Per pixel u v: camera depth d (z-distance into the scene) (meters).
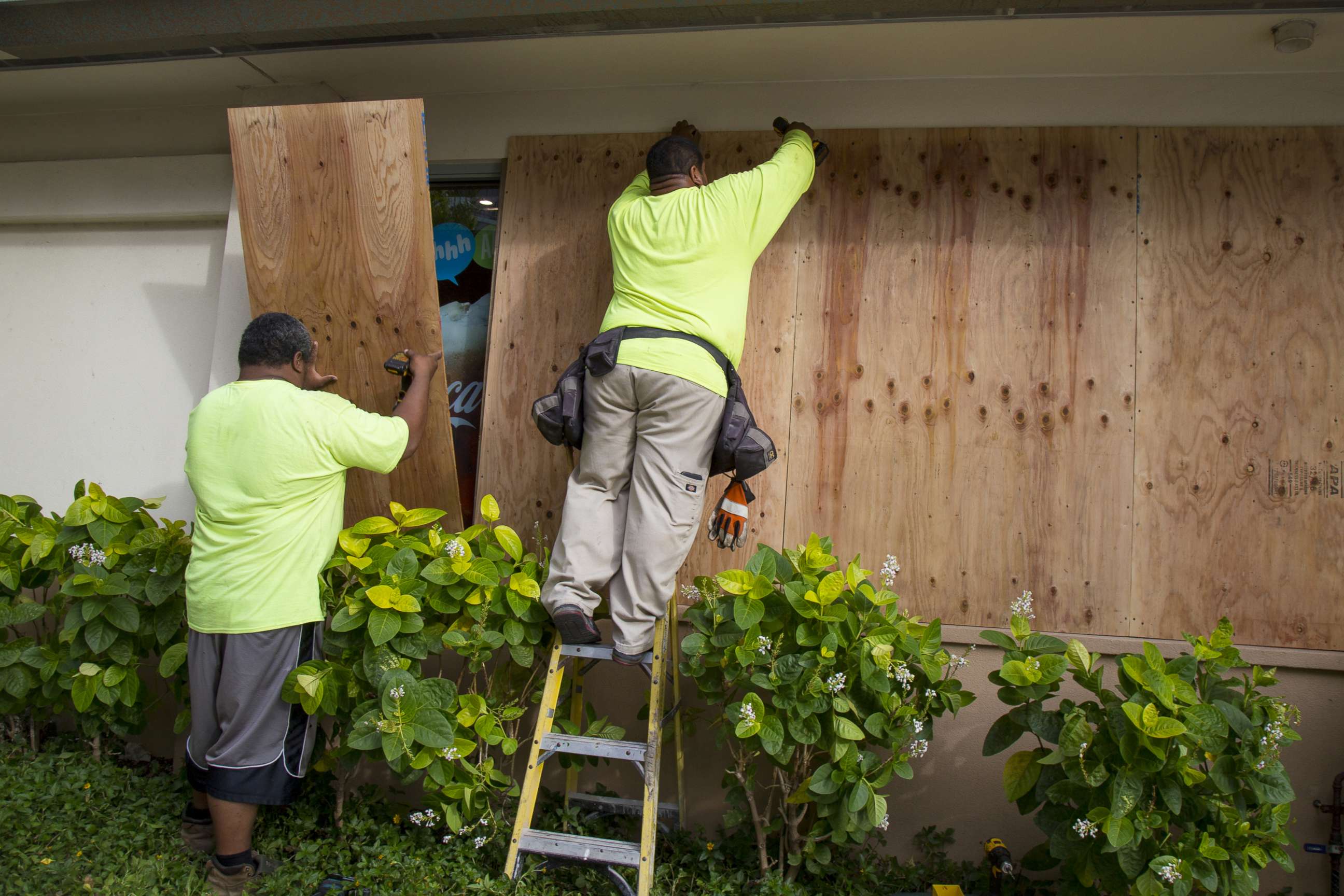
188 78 3.67
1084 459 3.08
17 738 3.35
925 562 3.14
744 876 2.84
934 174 3.22
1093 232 3.12
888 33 2.98
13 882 2.51
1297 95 3.08
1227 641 2.63
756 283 3.28
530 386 3.42
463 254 3.66
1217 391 3.04
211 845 2.90
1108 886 2.47
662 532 2.69
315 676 2.67
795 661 2.58
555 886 2.76
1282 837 2.47
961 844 3.03
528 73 3.43
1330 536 2.95
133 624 3.01
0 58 3.41
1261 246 3.04
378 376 3.29
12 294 4.12
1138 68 3.12
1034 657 2.64
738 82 3.39
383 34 3.04
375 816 3.09
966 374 3.15
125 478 3.95
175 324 3.95
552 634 2.99
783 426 3.24
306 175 2.99
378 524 2.92
